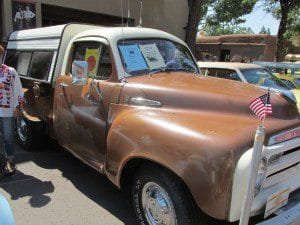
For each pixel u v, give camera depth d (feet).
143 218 12.71
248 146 10.36
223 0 68.03
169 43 16.99
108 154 13.52
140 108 13.32
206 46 96.73
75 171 19.02
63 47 18.65
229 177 10.09
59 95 17.80
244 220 9.73
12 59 24.07
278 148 10.80
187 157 10.62
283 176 11.46
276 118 11.84
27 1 42.91
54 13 49.24
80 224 13.99
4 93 17.51
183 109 12.60
